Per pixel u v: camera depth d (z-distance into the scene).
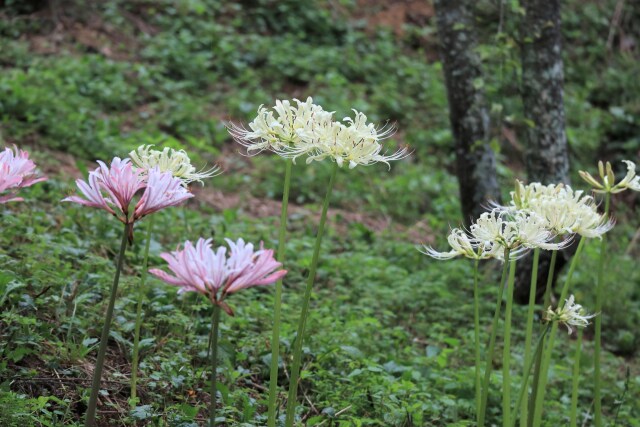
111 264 4.62
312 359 4.23
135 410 3.18
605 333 6.63
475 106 6.64
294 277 5.79
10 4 10.56
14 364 3.38
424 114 10.82
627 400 5.04
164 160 3.16
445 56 6.72
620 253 8.59
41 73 8.79
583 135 11.21
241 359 3.96
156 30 11.04
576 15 13.95
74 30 10.39
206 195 7.66
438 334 5.47
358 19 12.92
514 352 5.45
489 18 6.79
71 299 3.95
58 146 7.41
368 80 11.33
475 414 4.30
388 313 5.41
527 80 6.31
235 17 11.91
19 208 5.23
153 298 4.34
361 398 3.90
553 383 5.12
